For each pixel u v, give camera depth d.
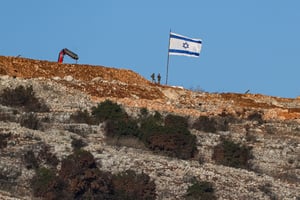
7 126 178.50
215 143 187.50
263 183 178.88
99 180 169.88
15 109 187.88
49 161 174.12
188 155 185.00
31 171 171.62
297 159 187.38
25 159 173.50
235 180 178.25
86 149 177.75
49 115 188.38
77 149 176.50
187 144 185.50
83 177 169.50
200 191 174.25
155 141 184.62
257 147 189.00
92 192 169.62
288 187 179.75
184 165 178.88
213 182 177.12
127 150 182.62
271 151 188.12
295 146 189.62
